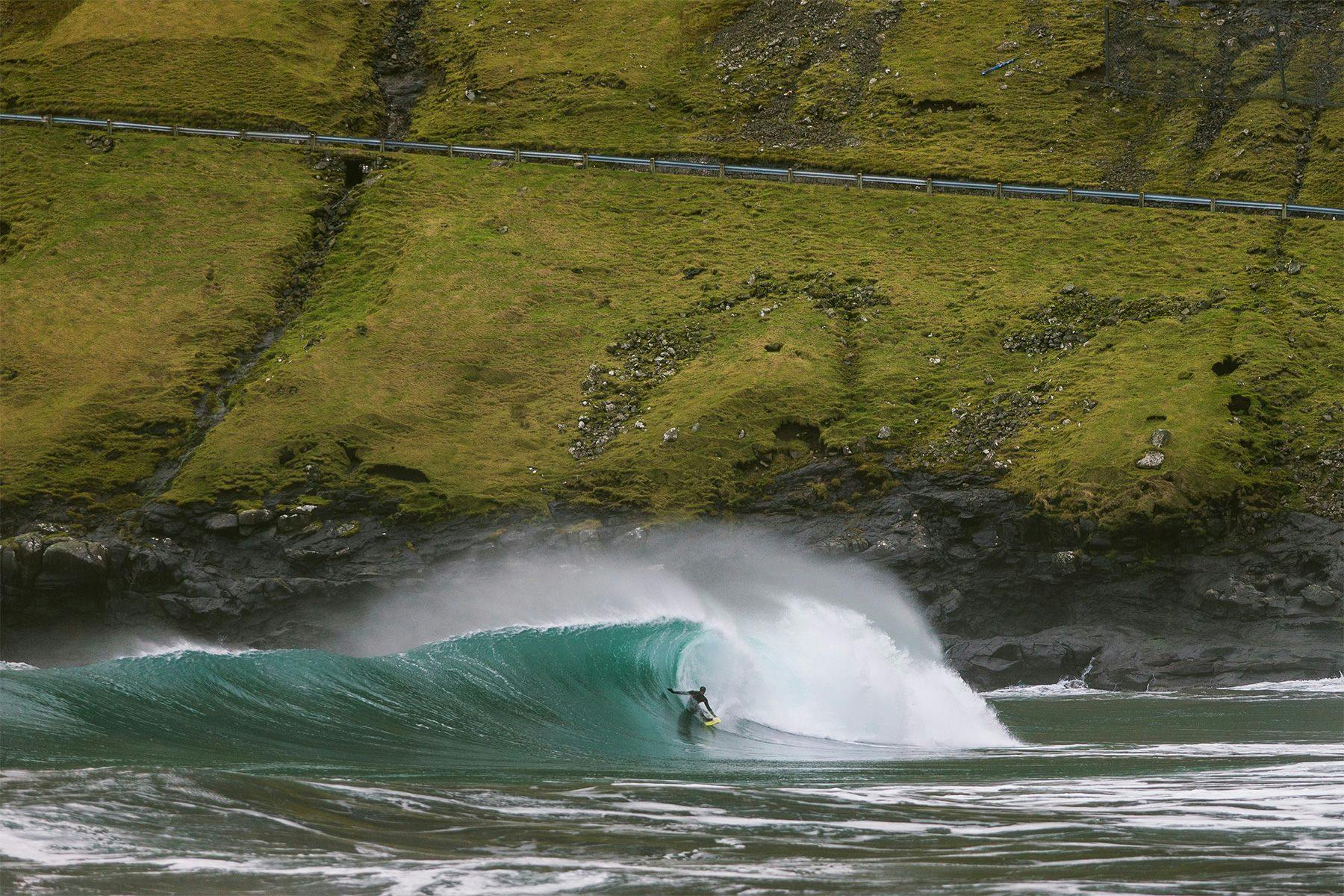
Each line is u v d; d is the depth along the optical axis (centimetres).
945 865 4625
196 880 4056
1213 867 4581
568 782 7244
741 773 7975
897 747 9938
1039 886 4219
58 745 7888
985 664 18138
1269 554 19575
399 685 10581
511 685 10994
